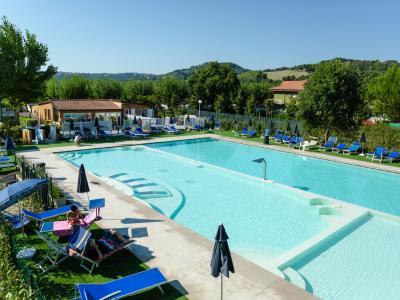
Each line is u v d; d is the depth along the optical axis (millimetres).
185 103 63500
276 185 16172
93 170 19578
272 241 11000
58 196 12203
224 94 59688
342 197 16094
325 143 25672
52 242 8039
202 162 21125
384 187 17719
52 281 7328
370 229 11742
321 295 7945
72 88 49969
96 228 10141
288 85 67062
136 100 55438
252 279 7527
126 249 8836
